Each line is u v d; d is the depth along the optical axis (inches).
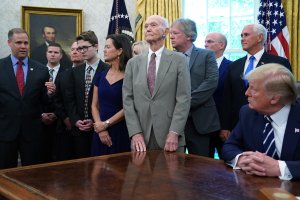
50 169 63.2
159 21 93.1
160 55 93.7
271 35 160.6
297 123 63.5
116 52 102.7
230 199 47.0
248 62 119.7
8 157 116.2
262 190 37.7
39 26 195.3
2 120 116.3
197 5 204.5
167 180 56.0
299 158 63.0
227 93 122.3
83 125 116.0
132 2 210.5
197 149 113.2
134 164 67.7
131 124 91.4
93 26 208.4
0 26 193.0
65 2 203.0
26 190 50.6
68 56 199.5
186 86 91.1
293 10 161.2
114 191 49.8
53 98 126.6
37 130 120.9
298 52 160.4
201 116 113.7
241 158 63.8
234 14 193.0
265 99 62.4
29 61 122.6
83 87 120.3
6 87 116.3
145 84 91.7
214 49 140.4
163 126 90.9
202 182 55.1
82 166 65.8
